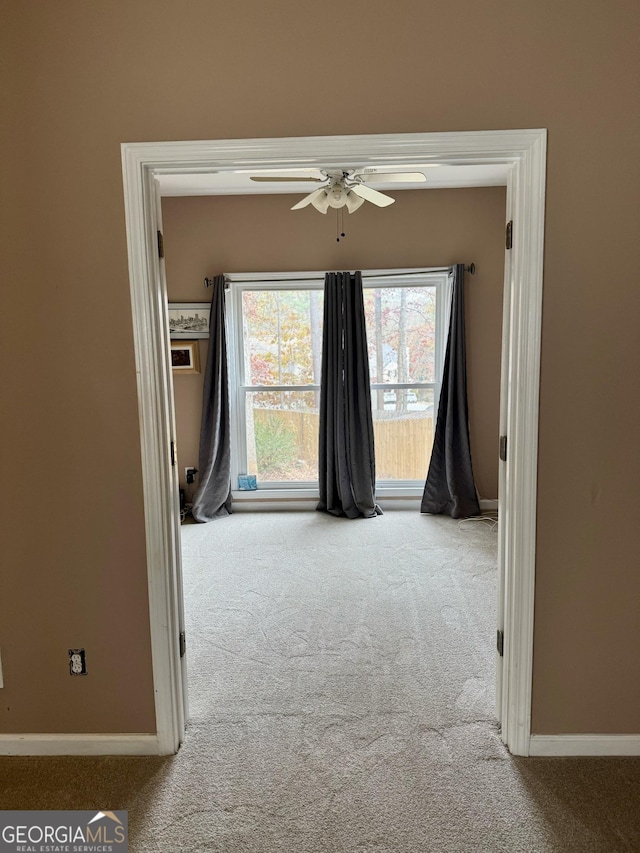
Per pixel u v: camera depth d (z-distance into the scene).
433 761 1.82
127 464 1.78
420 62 1.61
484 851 1.50
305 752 1.87
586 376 1.71
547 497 1.76
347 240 4.43
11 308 1.72
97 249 1.69
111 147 1.64
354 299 4.38
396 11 1.60
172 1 1.60
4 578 1.85
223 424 4.59
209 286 4.52
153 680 1.87
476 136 1.62
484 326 4.46
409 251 4.41
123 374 1.74
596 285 1.67
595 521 1.76
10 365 1.75
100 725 1.90
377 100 1.62
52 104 1.63
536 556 1.78
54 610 1.86
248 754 1.87
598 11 1.56
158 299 1.76
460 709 2.08
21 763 1.87
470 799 1.67
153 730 1.89
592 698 1.83
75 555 1.83
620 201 1.63
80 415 1.77
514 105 1.61
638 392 1.71
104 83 1.62
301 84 1.62
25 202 1.67
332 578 3.34
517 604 1.80
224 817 1.62
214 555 3.76
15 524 1.82
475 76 1.61
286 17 1.61
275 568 3.51
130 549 1.82
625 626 1.80
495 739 1.92
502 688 1.92
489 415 4.56
